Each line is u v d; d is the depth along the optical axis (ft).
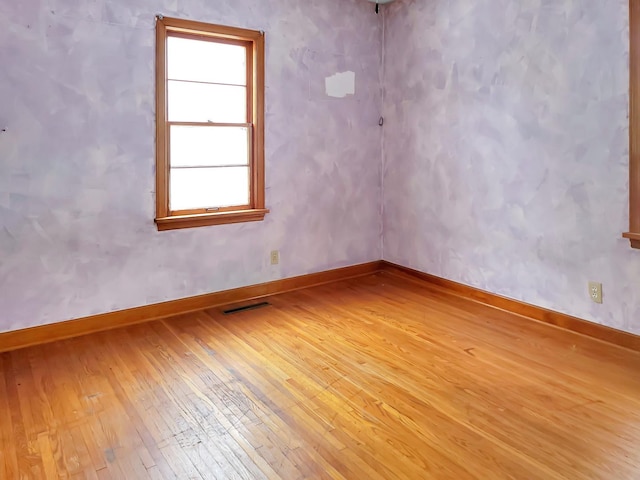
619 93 9.45
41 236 10.12
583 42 9.96
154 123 11.19
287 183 13.51
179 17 11.23
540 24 10.73
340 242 14.89
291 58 13.12
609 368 8.90
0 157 9.55
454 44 12.79
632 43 9.12
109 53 10.48
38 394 8.09
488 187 12.31
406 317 11.68
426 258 14.38
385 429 7.04
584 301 10.47
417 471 6.12
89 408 7.65
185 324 11.30
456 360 9.30
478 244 12.74
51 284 10.32
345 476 6.03
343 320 11.50
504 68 11.60
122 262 11.13
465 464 6.24
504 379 8.52
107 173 10.73
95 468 6.23
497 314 11.84
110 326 11.08
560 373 8.73
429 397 7.94
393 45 14.70
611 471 6.07
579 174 10.29
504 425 7.11
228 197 12.66
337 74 14.15
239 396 8.00
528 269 11.56
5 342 9.91
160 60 11.09
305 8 13.25
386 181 15.47
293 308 12.37
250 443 6.73
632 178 9.36
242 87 12.59
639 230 9.33
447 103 13.17
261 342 10.21
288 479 5.99
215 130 12.23
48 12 9.74
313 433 6.96
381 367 9.02
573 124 10.30
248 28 12.25
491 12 11.76
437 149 13.61
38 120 9.84
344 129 14.52
